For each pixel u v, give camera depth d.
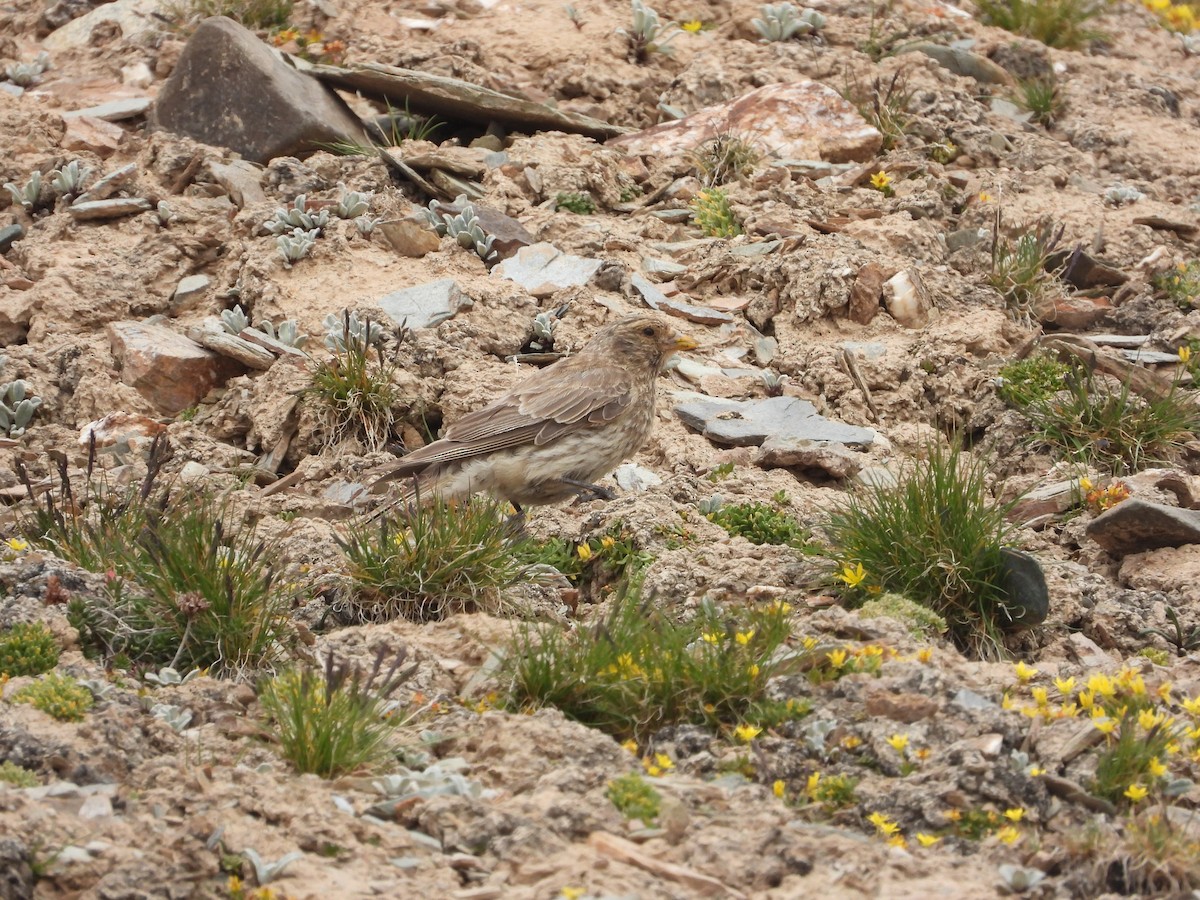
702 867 8.09
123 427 14.90
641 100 21.42
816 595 11.80
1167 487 14.18
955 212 19.52
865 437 14.97
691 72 21.42
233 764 9.03
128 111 20.11
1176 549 12.91
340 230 17.28
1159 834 8.30
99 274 16.88
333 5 22.66
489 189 18.72
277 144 18.86
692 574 11.87
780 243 17.69
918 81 21.88
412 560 11.46
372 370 15.11
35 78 21.48
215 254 17.50
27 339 16.33
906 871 8.13
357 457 14.53
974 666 10.30
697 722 9.66
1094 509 13.75
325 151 19.03
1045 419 15.23
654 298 16.86
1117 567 13.08
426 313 16.05
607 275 17.11
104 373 15.62
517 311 16.44
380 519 12.42
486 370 15.48
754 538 12.94
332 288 16.62
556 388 13.10
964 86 22.38
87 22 22.77
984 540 11.58
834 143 20.12
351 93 20.69
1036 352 16.53
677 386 15.87
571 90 21.33
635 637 10.05
